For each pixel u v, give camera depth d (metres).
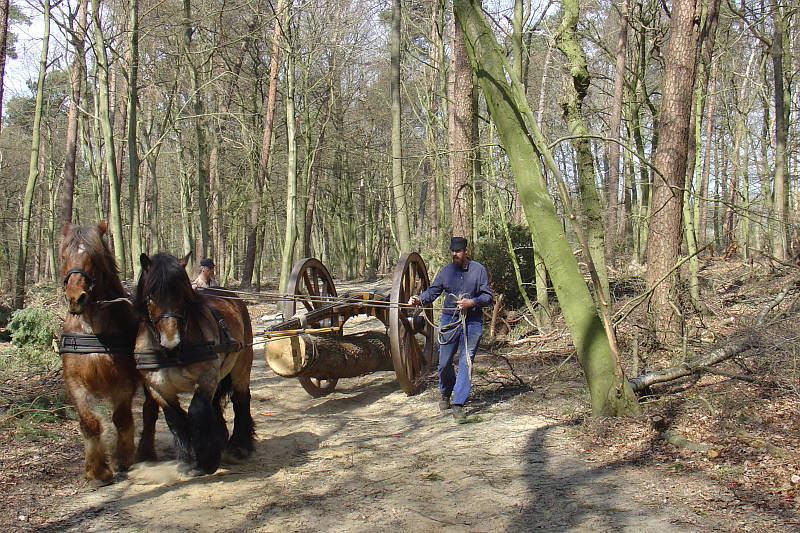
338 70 24.64
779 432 5.33
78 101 15.99
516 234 13.21
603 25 20.05
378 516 4.32
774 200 15.51
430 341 9.14
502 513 4.31
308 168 25.84
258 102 26.89
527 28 14.53
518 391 7.98
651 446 5.43
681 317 7.68
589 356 6.32
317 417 7.38
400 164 11.97
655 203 8.95
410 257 8.38
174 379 4.95
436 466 5.41
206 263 8.84
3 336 12.58
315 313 7.38
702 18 9.36
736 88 16.64
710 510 4.12
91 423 4.98
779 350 6.74
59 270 5.05
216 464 4.99
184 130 24.11
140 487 4.98
